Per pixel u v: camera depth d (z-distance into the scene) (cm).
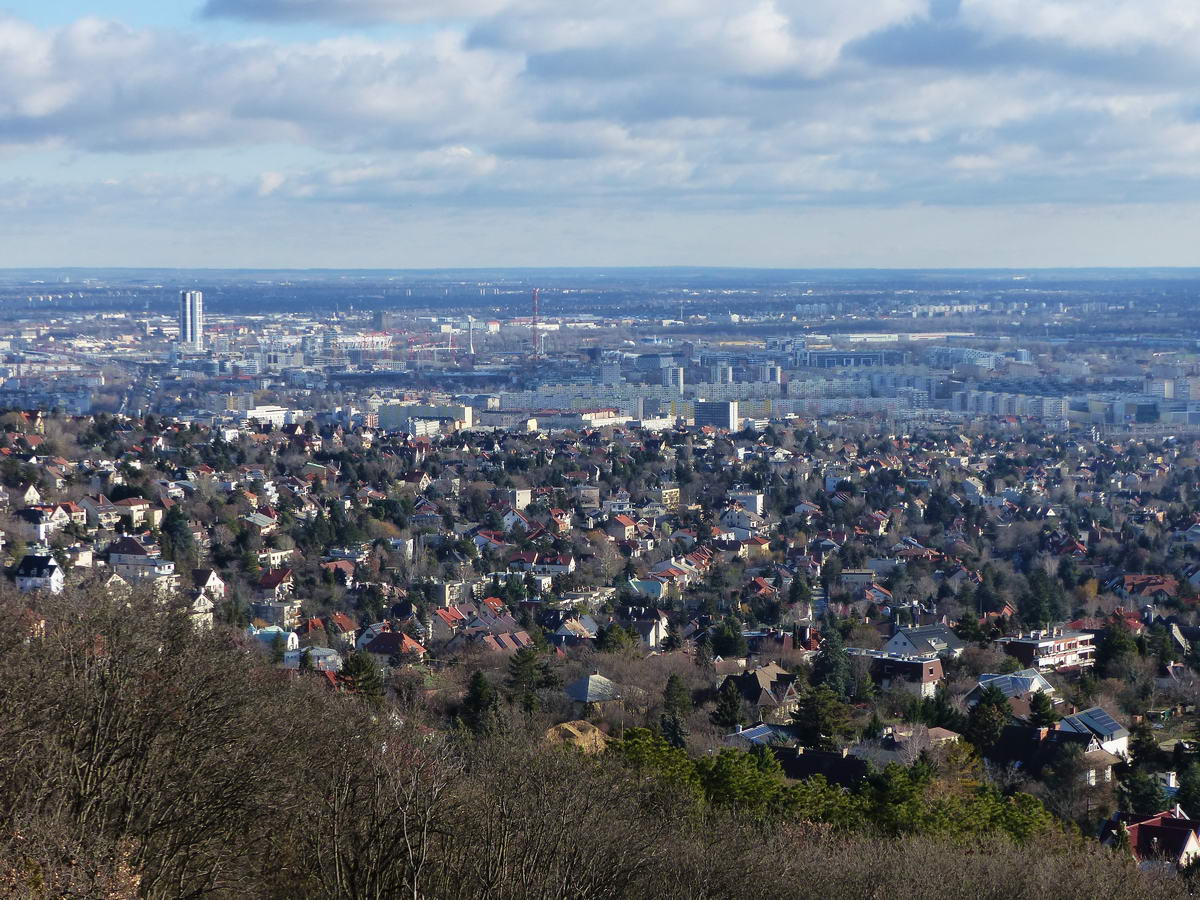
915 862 12225
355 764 11100
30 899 8006
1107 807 17225
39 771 9669
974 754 18662
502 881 9888
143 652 11250
